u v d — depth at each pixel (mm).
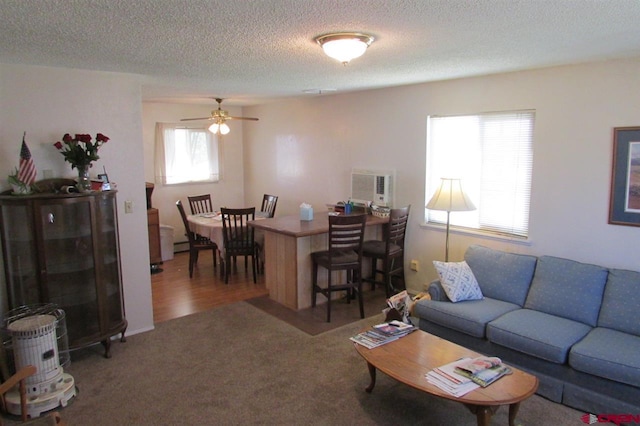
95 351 3707
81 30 2406
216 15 2145
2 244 3232
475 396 2332
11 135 3344
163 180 7223
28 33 2463
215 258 6391
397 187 5172
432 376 2527
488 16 2195
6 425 2711
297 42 2719
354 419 2754
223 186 7977
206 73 3885
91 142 3602
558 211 3770
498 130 4188
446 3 1985
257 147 7723
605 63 3381
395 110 5086
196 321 4363
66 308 3404
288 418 2762
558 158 3725
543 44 2814
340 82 4598
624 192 3369
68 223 3357
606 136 3430
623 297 3115
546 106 3758
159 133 7090
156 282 5723
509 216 4199
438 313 3516
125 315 4004
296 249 4570
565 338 2916
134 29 2395
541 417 2732
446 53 3098
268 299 5012
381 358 2773
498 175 4238
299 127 6652
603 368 2627
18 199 3143
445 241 4723
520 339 3002
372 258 5199
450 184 4145
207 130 7645
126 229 3953
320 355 3613
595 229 3557
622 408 2604
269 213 6629
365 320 4363
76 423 2725
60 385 2951
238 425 2697
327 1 1948
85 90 3641
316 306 4770
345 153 5855
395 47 2891
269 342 3863
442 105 4594
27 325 2896
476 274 3912
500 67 3691
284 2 1957
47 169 3512
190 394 3045
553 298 3391
